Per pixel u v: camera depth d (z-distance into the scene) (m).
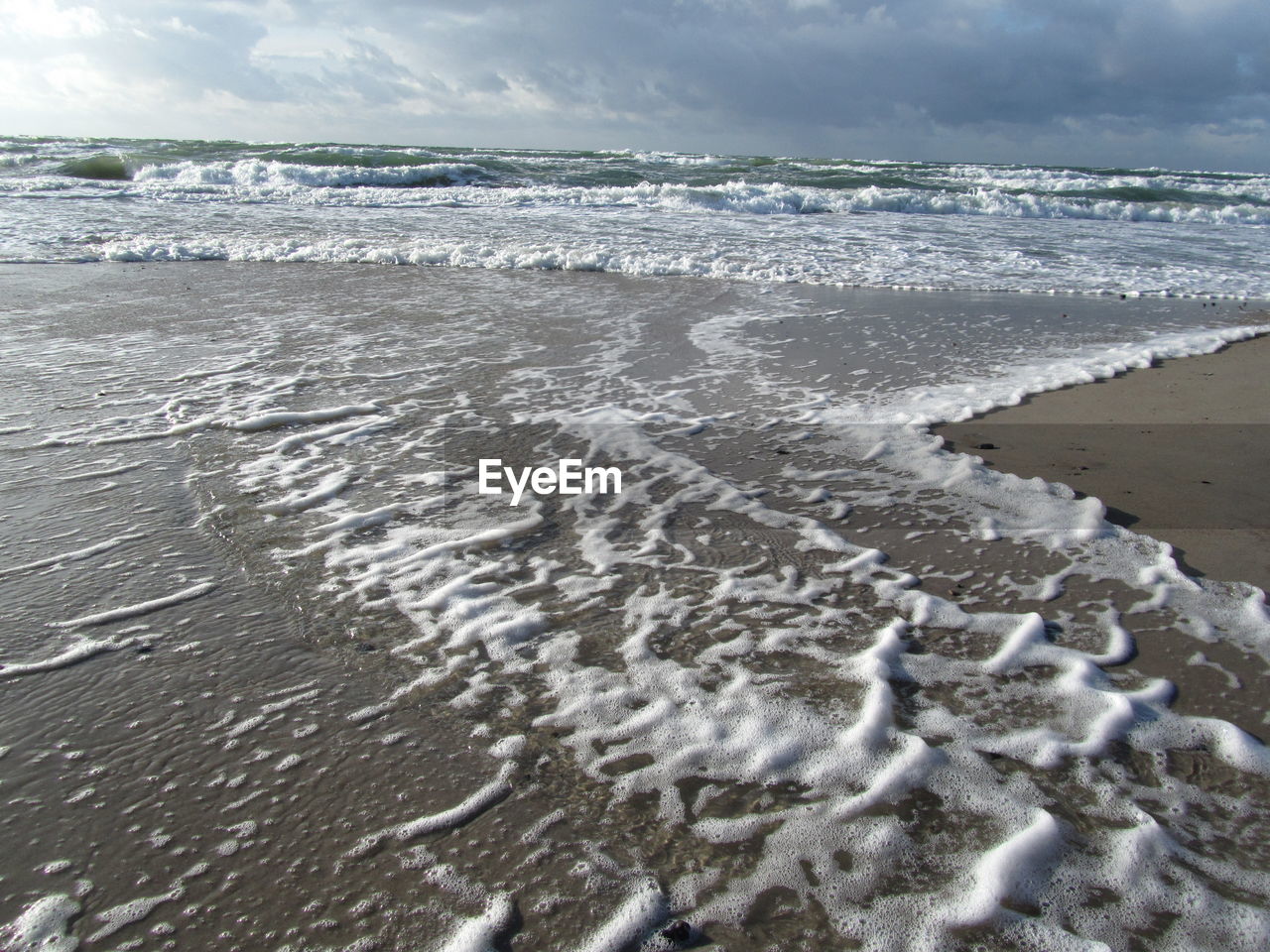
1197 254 11.80
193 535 3.26
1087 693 2.33
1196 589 2.89
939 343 6.59
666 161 28.05
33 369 5.34
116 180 18.03
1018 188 20.59
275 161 21.70
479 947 1.60
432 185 19.58
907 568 3.06
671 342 6.47
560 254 10.25
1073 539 3.27
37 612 2.71
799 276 9.52
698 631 2.66
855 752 2.11
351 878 1.76
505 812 1.93
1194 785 2.00
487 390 5.17
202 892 1.73
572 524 3.42
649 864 1.79
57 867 1.79
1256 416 4.85
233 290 8.16
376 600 2.83
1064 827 1.87
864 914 1.67
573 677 2.42
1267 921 1.63
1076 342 6.70
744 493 3.73
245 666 2.47
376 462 4.01
